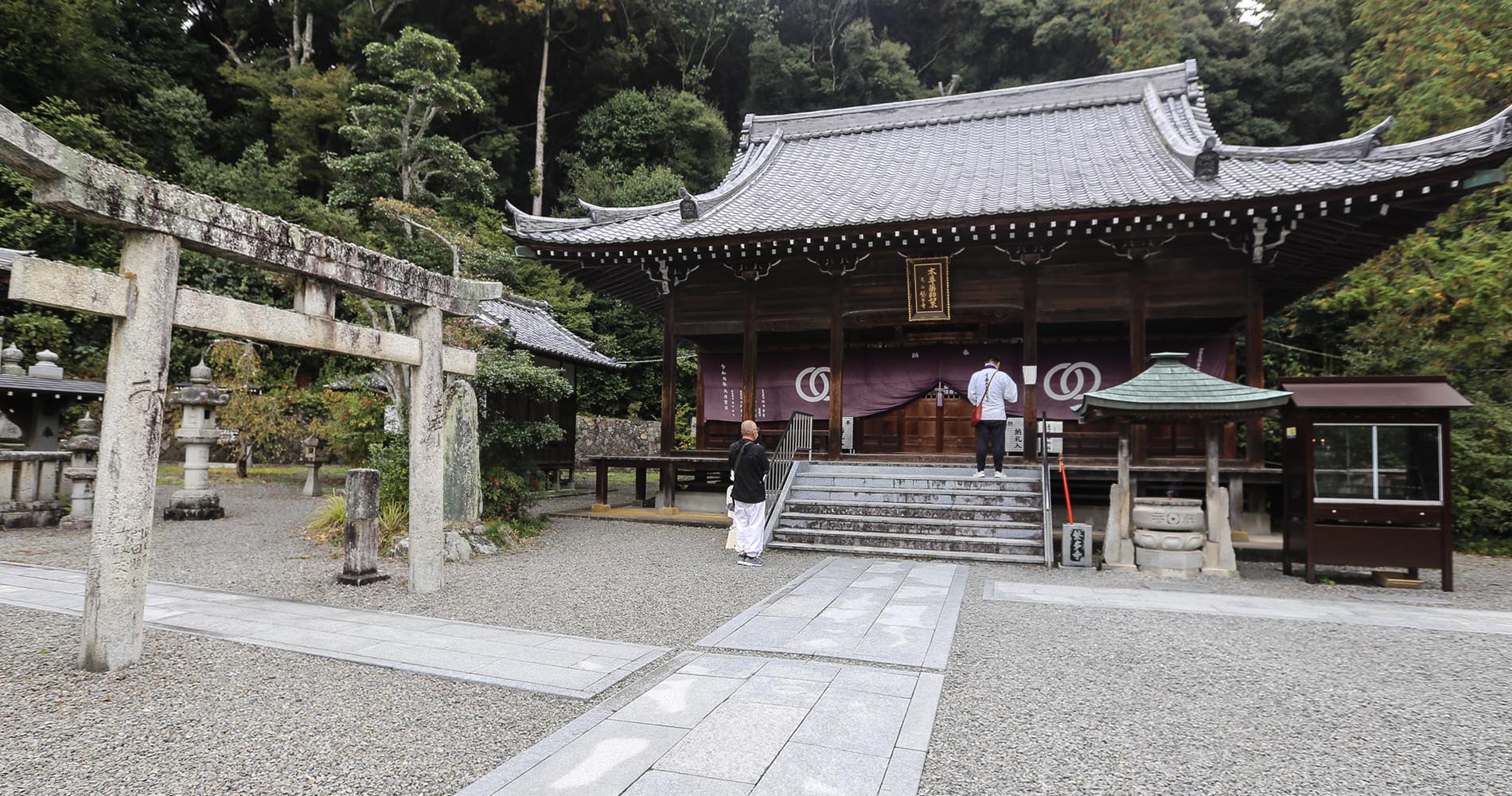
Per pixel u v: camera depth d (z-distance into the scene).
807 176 17.02
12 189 19.55
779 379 16.52
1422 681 4.87
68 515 11.42
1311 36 30.95
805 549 10.40
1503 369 13.27
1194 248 12.17
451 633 5.75
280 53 32.19
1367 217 10.92
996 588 7.89
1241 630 6.21
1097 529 12.25
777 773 3.30
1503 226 15.23
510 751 3.54
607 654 5.19
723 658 5.16
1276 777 3.41
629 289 17.14
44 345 19.03
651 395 30.77
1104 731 3.93
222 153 28.83
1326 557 8.45
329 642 5.40
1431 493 8.27
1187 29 34.09
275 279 12.62
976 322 14.88
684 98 33.09
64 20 21.33
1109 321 13.20
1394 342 14.98
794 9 41.09
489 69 33.66
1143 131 15.48
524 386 11.48
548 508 15.27
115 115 23.64
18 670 4.52
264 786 3.14
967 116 18.19
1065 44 37.12
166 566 8.49
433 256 21.98
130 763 3.32
